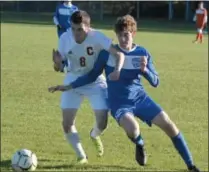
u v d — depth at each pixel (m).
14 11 106.38
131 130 14.73
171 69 39.00
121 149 18.20
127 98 15.09
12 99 26.41
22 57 43.34
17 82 31.11
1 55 44.38
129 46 14.98
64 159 16.78
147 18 104.81
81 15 15.02
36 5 106.50
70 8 35.56
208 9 97.44
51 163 16.17
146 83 31.77
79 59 15.62
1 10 106.25
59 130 20.58
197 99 27.86
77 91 16.03
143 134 20.22
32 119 22.33
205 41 67.06
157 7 104.56
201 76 35.81
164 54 49.53
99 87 16.16
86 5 102.00
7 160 16.38
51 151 17.75
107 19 101.00
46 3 106.38
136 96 15.18
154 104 15.23
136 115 15.27
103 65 15.41
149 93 29.05
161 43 61.34
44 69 36.62
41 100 26.30
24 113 23.42
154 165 16.36
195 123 22.67
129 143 18.95
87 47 15.38
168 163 16.62
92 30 15.48
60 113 23.58
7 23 83.19
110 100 15.26
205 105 26.42
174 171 15.66
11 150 17.77
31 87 29.66
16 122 21.72
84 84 15.55
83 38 15.27
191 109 25.45
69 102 16.06
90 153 17.58
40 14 104.00
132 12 104.56
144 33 74.69
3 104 25.20
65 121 16.19
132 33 14.97
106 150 18.02
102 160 16.80
